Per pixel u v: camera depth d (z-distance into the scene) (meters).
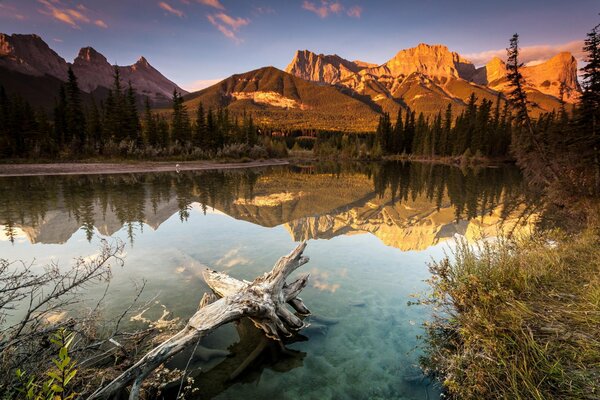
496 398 3.10
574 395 2.75
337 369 4.07
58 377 2.18
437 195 23.22
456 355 3.91
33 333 3.03
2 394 2.55
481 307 4.41
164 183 27.05
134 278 6.71
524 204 18.38
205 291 6.14
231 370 4.01
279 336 4.79
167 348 3.57
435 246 9.93
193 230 11.29
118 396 3.26
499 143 70.38
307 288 6.54
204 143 60.22
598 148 16.58
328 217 14.59
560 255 5.92
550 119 48.38
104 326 4.62
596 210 11.26
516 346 3.49
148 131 54.47
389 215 15.50
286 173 43.31
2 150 38.72
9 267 7.03
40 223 11.66
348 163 71.25
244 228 11.79
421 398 3.54
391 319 5.27
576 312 3.82
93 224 11.74
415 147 88.06
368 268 7.72
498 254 5.97
